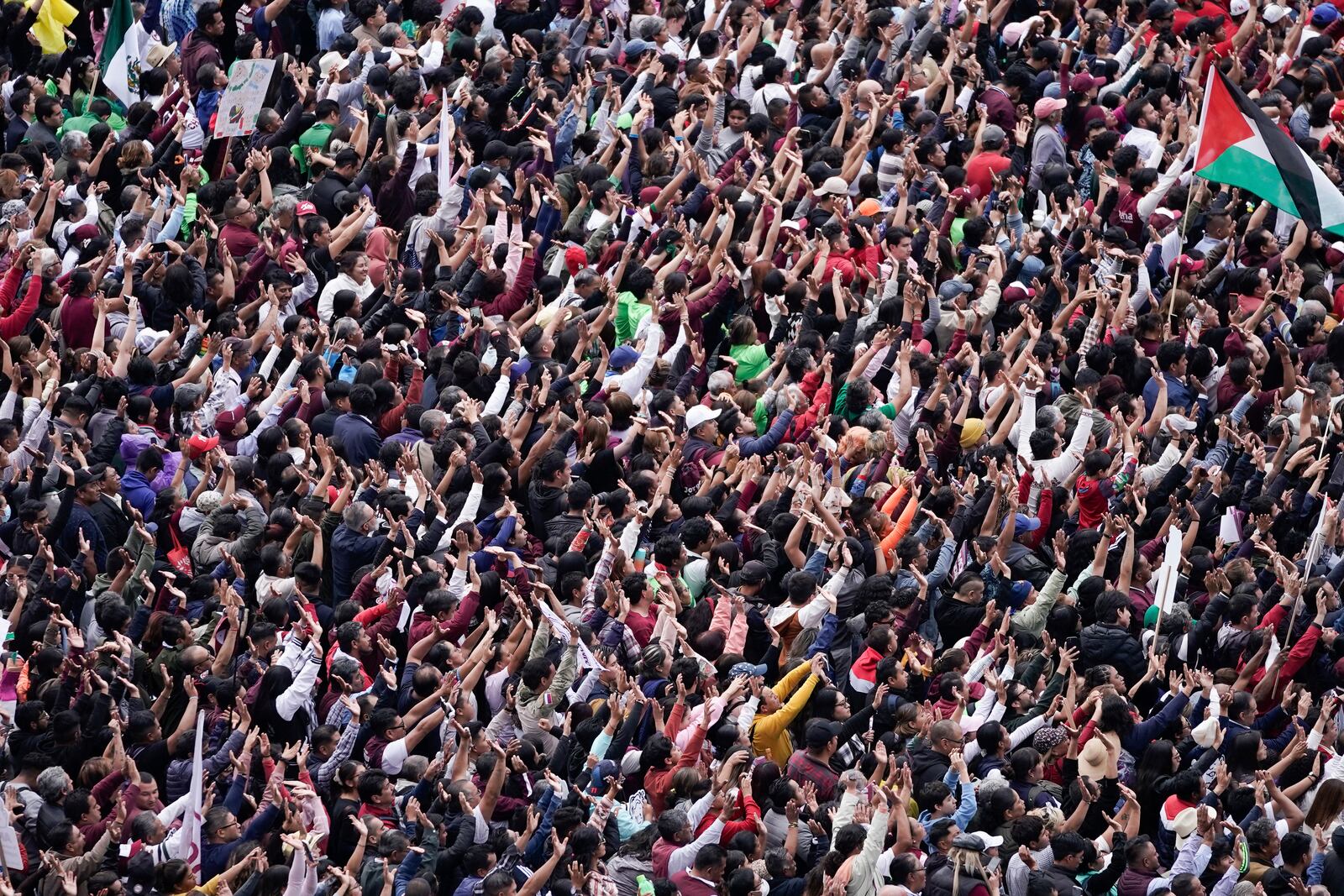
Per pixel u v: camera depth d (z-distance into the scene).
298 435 54.84
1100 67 74.69
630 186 68.12
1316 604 52.88
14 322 57.91
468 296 61.81
